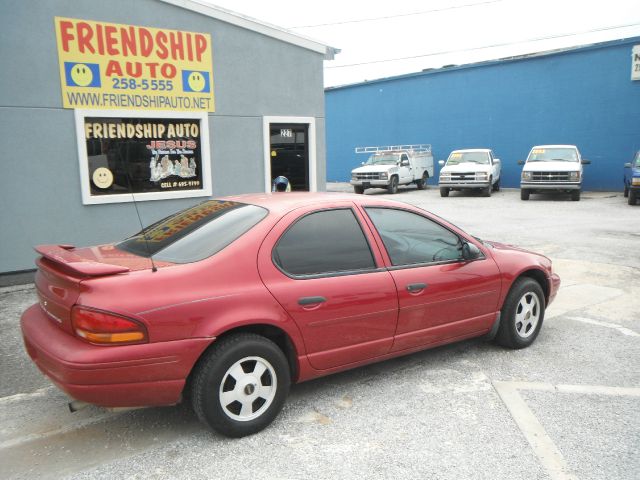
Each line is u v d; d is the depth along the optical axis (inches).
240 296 130.8
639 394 159.0
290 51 373.7
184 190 336.5
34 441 134.0
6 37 269.0
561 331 215.8
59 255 130.6
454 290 170.4
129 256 141.5
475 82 1002.1
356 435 135.6
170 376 122.3
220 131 346.9
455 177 829.8
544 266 200.5
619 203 702.5
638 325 223.1
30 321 135.4
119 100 304.2
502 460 124.4
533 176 747.4
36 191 285.7
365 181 897.5
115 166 309.9
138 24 306.0
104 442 133.4
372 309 151.6
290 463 123.4
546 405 151.7
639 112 820.6
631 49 815.1
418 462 123.7
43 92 281.6
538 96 925.8
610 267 327.0
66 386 115.9
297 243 144.8
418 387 163.6
